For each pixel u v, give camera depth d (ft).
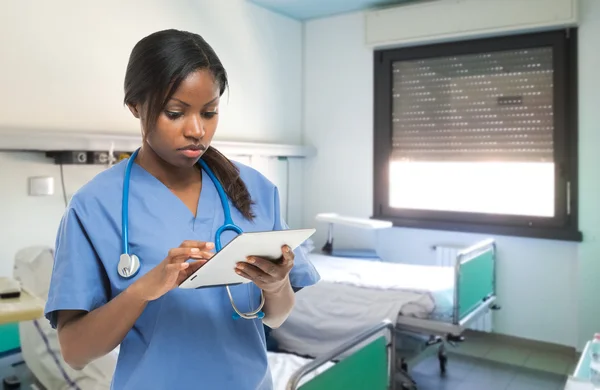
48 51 9.12
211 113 2.96
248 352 3.35
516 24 11.47
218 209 3.39
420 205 13.46
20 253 8.29
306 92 15.01
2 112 8.61
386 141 13.73
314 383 5.24
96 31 9.82
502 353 11.68
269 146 13.01
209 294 3.20
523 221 12.02
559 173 11.53
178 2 11.35
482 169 12.53
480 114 12.49
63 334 2.90
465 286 9.86
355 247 14.37
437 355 11.37
